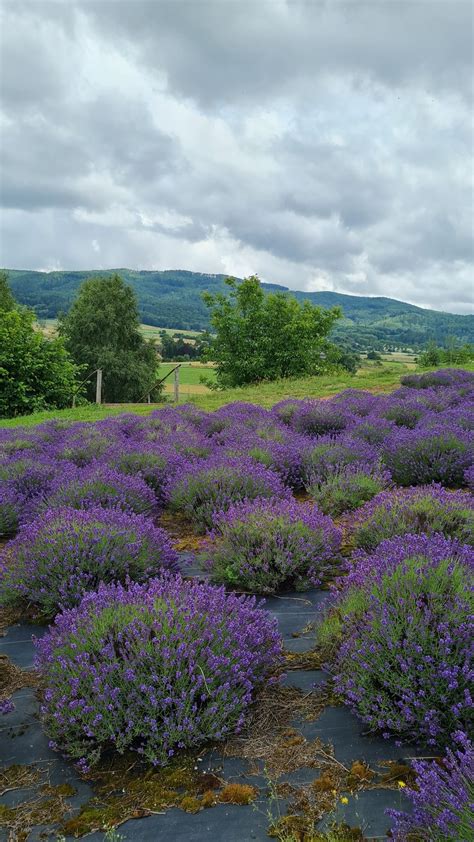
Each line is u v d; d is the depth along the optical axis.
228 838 2.42
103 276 63.84
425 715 2.77
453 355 46.59
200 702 3.10
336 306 38.06
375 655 3.10
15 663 4.00
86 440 10.59
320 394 21.45
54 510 5.89
